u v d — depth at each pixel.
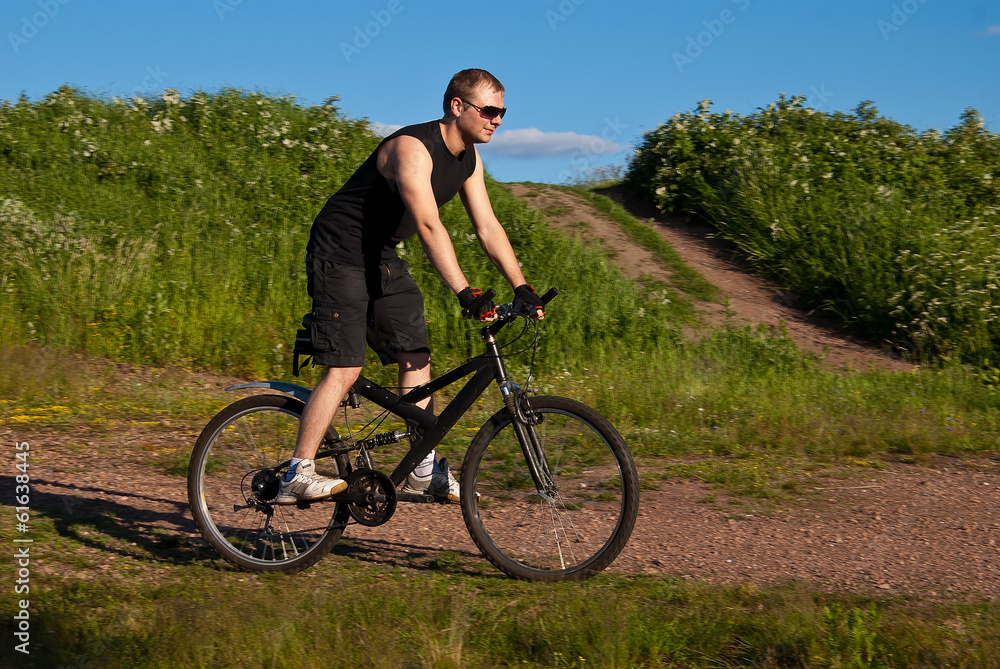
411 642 2.51
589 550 3.21
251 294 9.95
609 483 3.22
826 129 15.04
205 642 2.42
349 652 2.39
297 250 10.84
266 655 2.36
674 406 7.04
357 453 3.28
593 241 12.46
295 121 13.98
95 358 8.22
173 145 12.96
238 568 3.24
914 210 12.76
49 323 8.60
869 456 5.84
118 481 4.38
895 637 2.54
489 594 3.01
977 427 6.69
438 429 3.21
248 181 12.06
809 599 2.86
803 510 4.43
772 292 11.93
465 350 9.24
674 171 14.43
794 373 9.06
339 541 3.63
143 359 8.42
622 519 3.12
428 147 3.04
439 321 9.46
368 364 7.57
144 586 3.01
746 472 5.20
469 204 3.40
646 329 10.00
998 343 10.12
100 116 13.47
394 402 3.27
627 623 2.59
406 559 3.42
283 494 3.15
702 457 5.79
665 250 12.73
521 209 12.71
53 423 5.70
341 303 3.11
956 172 14.24
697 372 8.72
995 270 10.96
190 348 8.65
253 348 8.66
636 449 5.89
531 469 3.24
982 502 4.64
